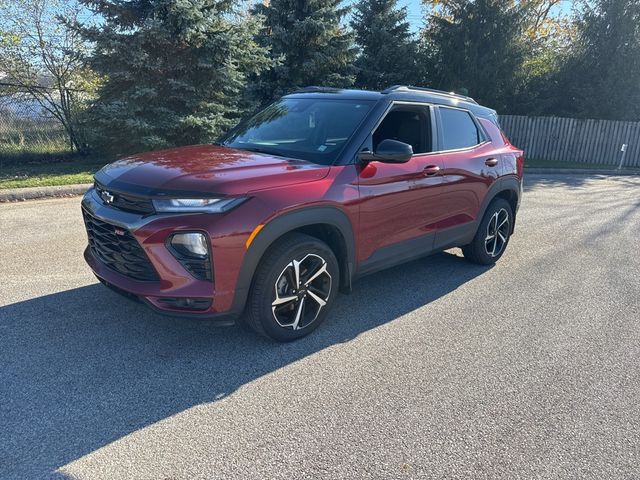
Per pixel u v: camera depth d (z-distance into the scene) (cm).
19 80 1147
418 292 488
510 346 384
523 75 2003
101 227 339
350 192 370
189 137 1151
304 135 416
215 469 241
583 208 973
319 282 376
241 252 312
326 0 1512
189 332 376
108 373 318
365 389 316
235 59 1186
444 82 2031
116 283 328
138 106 1059
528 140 1994
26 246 557
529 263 598
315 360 348
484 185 520
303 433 271
